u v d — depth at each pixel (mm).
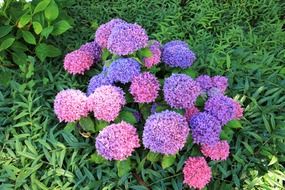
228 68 1834
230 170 1514
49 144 1600
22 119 1683
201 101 1612
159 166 1525
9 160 1556
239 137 1603
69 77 1901
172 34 2152
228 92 1767
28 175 1497
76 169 1515
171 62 1762
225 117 1528
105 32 1785
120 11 2365
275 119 1638
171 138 1401
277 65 1935
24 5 1932
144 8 2406
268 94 1739
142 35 1660
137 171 1515
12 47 1956
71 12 2359
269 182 1467
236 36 2111
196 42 2092
